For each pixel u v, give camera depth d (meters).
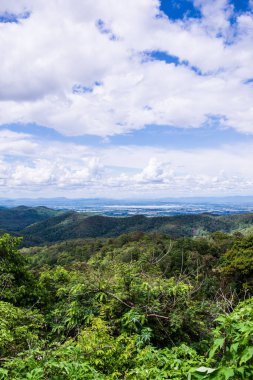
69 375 3.28
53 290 12.13
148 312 5.92
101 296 6.25
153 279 6.64
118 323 6.15
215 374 2.00
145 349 4.41
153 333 5.77
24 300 11.14
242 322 2.45
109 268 7.13
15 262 13.27
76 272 7.68
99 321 5.41
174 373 2.97
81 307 6.45
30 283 12.32
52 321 7.42
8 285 11.27
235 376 2.08
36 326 6.96
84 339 4.89
